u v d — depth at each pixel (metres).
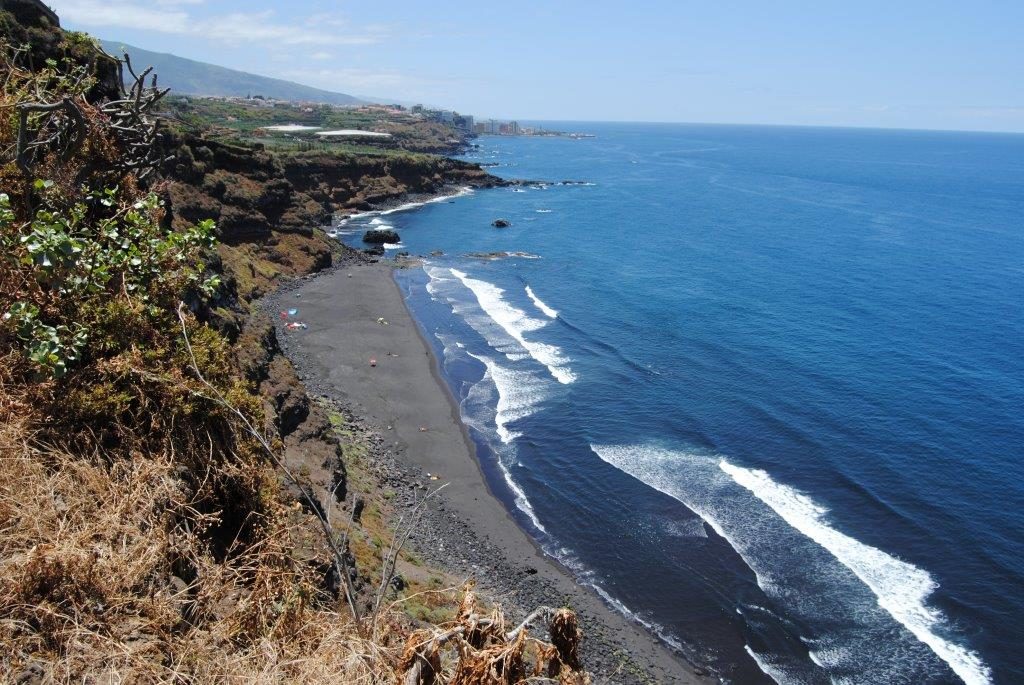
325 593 7.20
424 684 3.85
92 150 10.41
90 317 7.81
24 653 4.48
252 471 7.88
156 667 4.63
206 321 12.03
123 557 5.31
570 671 4.06
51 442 6.55
